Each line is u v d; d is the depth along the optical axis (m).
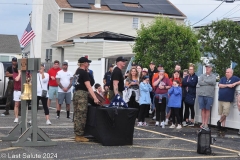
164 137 13.25
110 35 35.75
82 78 11.70
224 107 14.75
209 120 16.08
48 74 16.48
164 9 46.34
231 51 24.97
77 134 11.78
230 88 14.72
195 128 15.64
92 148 10.91
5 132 13.06
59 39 42.91
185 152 10.85
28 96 11.30
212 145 12.12
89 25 43.59
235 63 26.81
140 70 17.31
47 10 45.03
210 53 25.48
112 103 11.68
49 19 44.56
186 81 16.02
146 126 15.78
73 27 43.16
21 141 10.77
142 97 15.74
